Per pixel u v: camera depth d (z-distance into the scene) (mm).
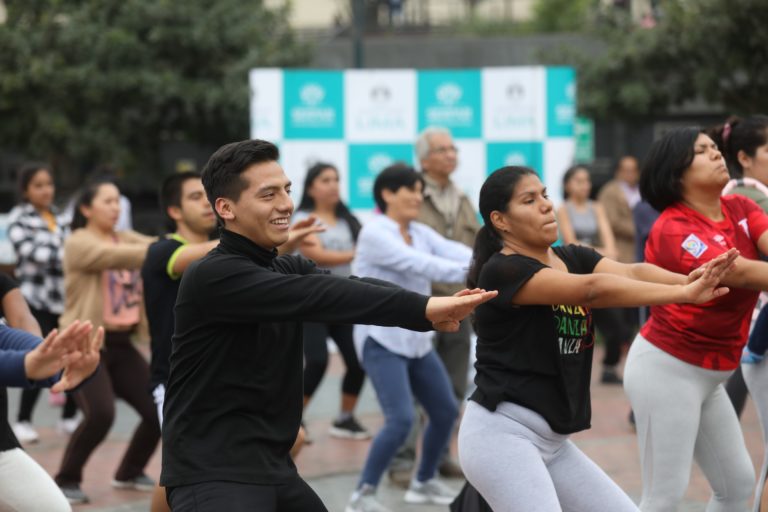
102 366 7105
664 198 4867
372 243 6672
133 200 17125
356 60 14727
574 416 4168
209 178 3699
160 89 15461
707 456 4965
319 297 3449
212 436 3598
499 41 17031
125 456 7332
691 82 14453
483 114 12242
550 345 4094
